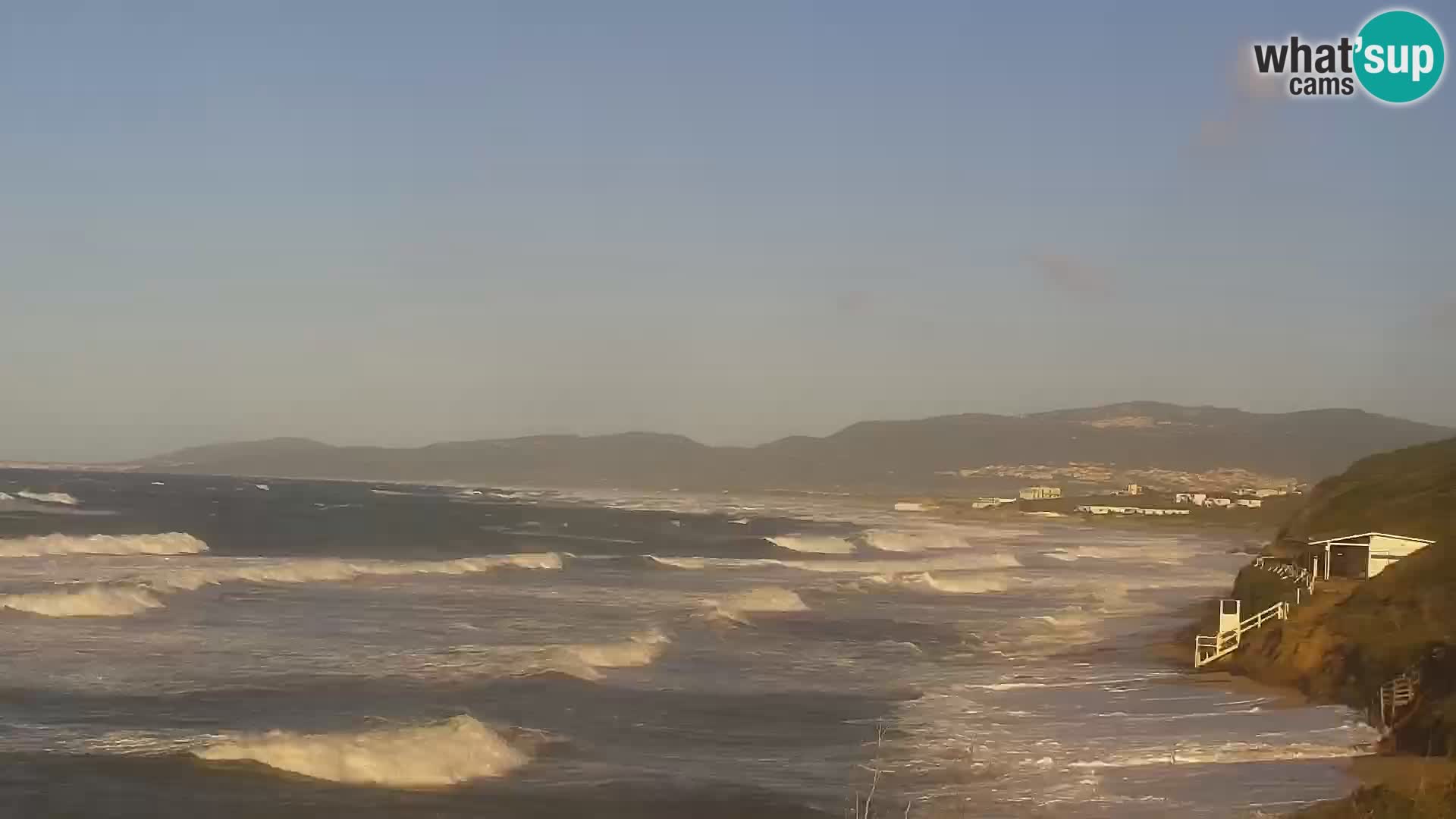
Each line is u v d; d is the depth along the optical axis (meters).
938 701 32.78
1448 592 33.66
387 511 145.75
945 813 21.97
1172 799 22.00
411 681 32.78
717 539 115.69
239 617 43.59
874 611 54.81
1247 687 34.97
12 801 21.20
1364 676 31.84
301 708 29.11
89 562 61.03
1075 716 30.70
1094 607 58.62
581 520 147.75
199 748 24.62
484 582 61.03
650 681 34.62
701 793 23.45
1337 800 20.59
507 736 26.97
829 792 23.53
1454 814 17.44
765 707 31.72
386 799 22.41
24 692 29.42
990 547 114.25
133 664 33.44
